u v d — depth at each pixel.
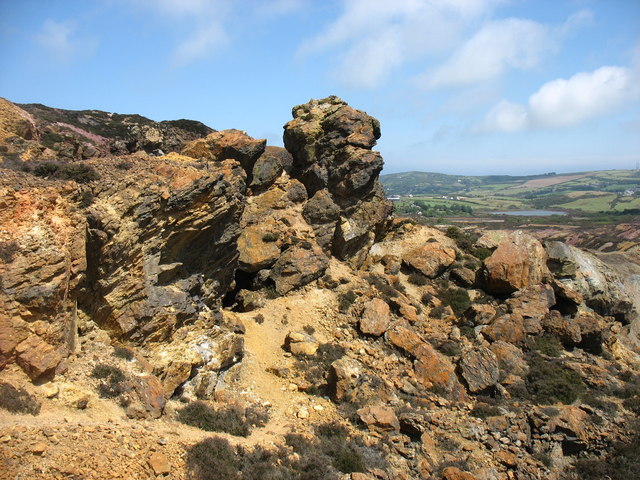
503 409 25.69
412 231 47.47
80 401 16.75
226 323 28.25
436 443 22.48
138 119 64.38
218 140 38.03
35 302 16.97
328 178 42.53
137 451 15.33
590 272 44.12
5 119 30.25
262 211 39.47
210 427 19.42
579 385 29.06
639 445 23.23
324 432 21.52
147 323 22.30
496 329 33.81
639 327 46.00
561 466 22.73
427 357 28.73
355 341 30.55
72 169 22.09
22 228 17.86
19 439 13.69
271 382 25.70
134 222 22.16
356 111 44.53
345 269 39.75
